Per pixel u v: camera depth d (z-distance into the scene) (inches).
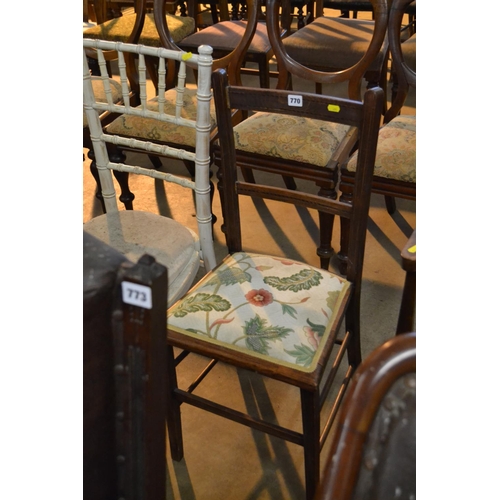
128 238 49.5
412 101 118.0
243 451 51.4
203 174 49.9
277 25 72.6
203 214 51.7
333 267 74.4
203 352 39.6
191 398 45.1
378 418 17.0
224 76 41.6
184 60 47.2
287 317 40.5
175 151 53.8
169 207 89.6
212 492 47.9
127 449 18.3
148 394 16.9
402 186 59.4
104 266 16.0
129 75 87.7
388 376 17.2
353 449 16.6
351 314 48.0
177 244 49.1
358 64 68.4
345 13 143.4
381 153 60.4
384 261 75.5
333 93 126.4
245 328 39.8
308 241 80.9
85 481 17.8
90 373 16.6
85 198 92.4
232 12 154.7
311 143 62.4
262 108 41.9
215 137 68.1
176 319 41.5
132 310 15.8
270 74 94.3
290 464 50.1
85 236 17.3
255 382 58.7
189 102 72.1
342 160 63.7
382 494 17.2
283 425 53.6
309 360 37.6
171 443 49.6
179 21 104.2
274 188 45.1
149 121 69.4
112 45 50.8
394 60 69.4
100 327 16.2
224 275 45.3
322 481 16.6
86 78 53.1
